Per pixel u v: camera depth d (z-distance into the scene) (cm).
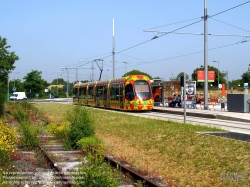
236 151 1312
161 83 4716
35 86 9169
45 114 3522
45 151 1413
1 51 4306
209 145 1461
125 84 3884
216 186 973
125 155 1416
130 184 988
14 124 2573
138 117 2905
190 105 4281
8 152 1239
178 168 1198
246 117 2775
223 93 5412
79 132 1569
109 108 4388
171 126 2130
